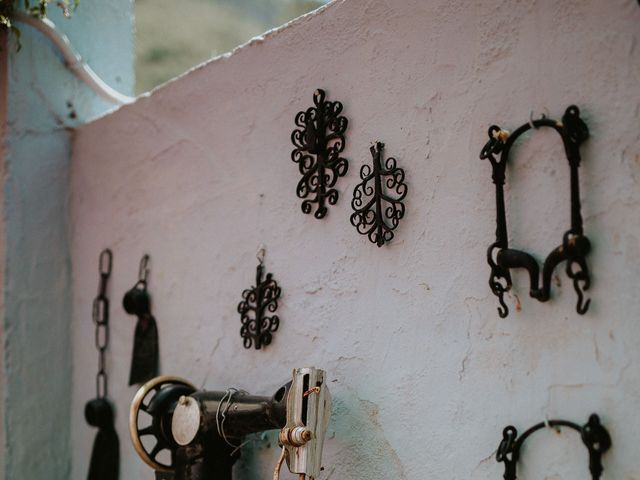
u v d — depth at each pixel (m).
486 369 1.68
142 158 2.73
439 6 1.83
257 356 2.23
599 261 1.51
